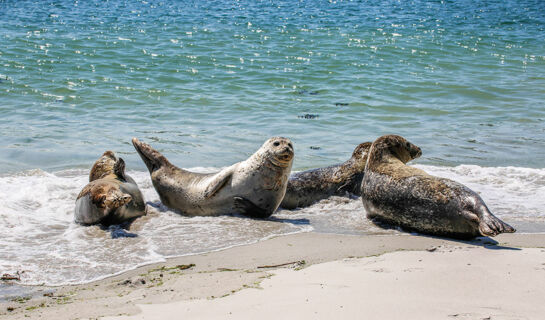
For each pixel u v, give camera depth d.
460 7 37.41
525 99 16.73
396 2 39.50
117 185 7.53
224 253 6.01
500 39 25.97
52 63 19.12
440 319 3.81
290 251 6.00
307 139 12.46
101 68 18.86
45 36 23.39
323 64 20.41
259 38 24.33
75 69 18.61
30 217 7.38
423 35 26.20
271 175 7.64
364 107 15.52
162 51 21.39
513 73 20.12
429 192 6.83
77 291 4.93
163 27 26.55
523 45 24.81
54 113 14.34
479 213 6.29
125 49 21.55
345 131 13.20
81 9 32.78
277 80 18.22
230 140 12.27
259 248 6.18
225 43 23.19
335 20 29.89
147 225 7.26
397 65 20.72
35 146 11.53
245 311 4.08
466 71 20.28
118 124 13.44
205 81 17.89
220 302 4.33
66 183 9.04
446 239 6.60
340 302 4.17
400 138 8.16
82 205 7.16
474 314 3.89
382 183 7.48
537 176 9.77
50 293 4.88
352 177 9.09
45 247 6.27
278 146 7.55
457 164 10.83
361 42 24.09
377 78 18.83
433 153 11.52
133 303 4.44
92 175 8.52
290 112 14.84
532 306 4.05
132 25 26.95
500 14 34.12
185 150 11.47
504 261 5.30
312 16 31.30
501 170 10.15
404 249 6.02
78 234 6.77
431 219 6.75
